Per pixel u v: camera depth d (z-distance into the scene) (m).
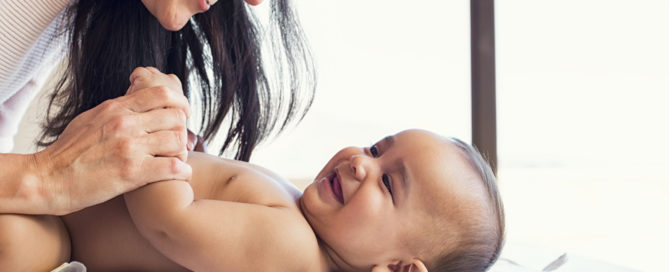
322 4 4.38
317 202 1.25
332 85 4.41
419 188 1.28
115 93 1.43
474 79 2.81
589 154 4.95
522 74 4.92
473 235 1.32
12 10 1.25
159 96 0.98
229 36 1.54
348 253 1.27
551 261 1.82
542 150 5.00
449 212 1.29
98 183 0.92
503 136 5.00
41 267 0.99
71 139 0.94
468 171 1.35
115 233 1.10
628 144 4.90
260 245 1.07
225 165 1.26
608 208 3.73
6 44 1.28
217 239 1.04
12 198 0.90
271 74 1.64
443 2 4.43
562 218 3.53
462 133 4.39
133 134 0.95
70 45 1.44
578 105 4.92
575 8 4.74
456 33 4.43
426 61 4.46
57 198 0.92
